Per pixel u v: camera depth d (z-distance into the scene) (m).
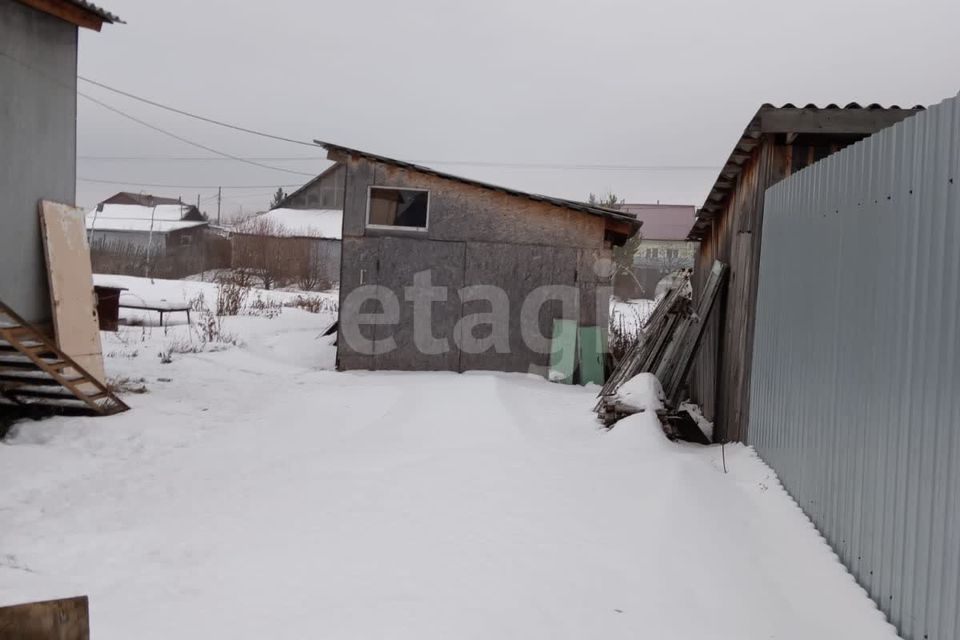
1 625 1.73
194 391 9.34
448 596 3.30
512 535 4.11
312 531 4.28
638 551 3.80
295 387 10.02
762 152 6.38
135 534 4.33
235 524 4.50
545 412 8.08
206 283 27.75
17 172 7.41
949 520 2.54
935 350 2.71
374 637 2.86
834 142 6.26
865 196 3.58
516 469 5.48
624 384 7.24
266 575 3.62
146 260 33.75
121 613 3.19
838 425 3.85
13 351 7.06
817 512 4.17
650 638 2.96
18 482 5.45
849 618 3.11
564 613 3.16
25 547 4.15
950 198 2.65
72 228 8.23
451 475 5.34
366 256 11.84
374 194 11.87
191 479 5.68
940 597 2.60
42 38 7.78
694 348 7.62
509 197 11.69
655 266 36.47
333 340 14.27
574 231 11.67
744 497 4.87
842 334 3.84
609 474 5.31
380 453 6.17
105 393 7.67
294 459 6.17
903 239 3.08
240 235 32.00
